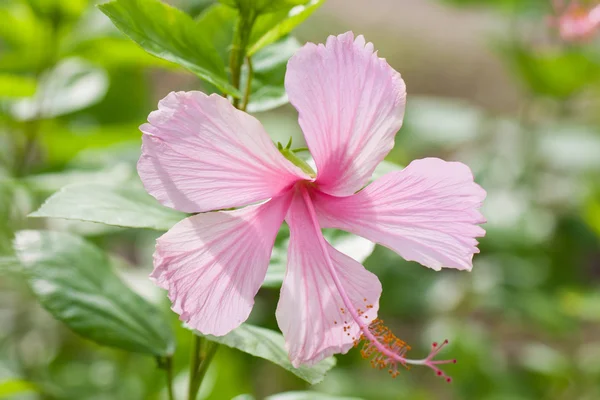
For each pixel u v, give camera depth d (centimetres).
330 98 59
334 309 60
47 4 87
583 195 120
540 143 132
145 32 61
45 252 67
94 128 93
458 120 133
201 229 59
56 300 66
